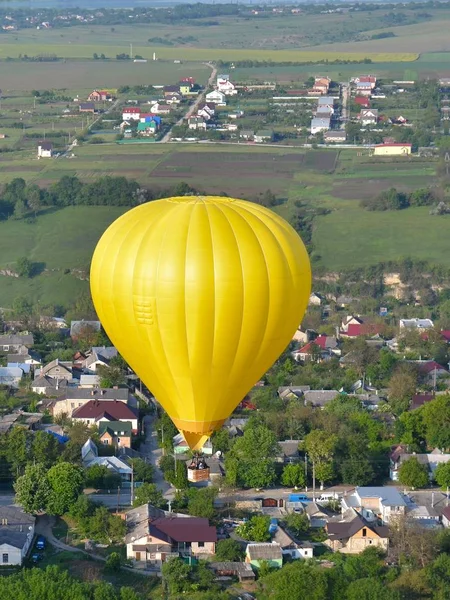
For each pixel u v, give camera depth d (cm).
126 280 16862
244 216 16975
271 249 16825
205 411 17612
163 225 16838
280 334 17312
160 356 17162
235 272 16612
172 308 16688
